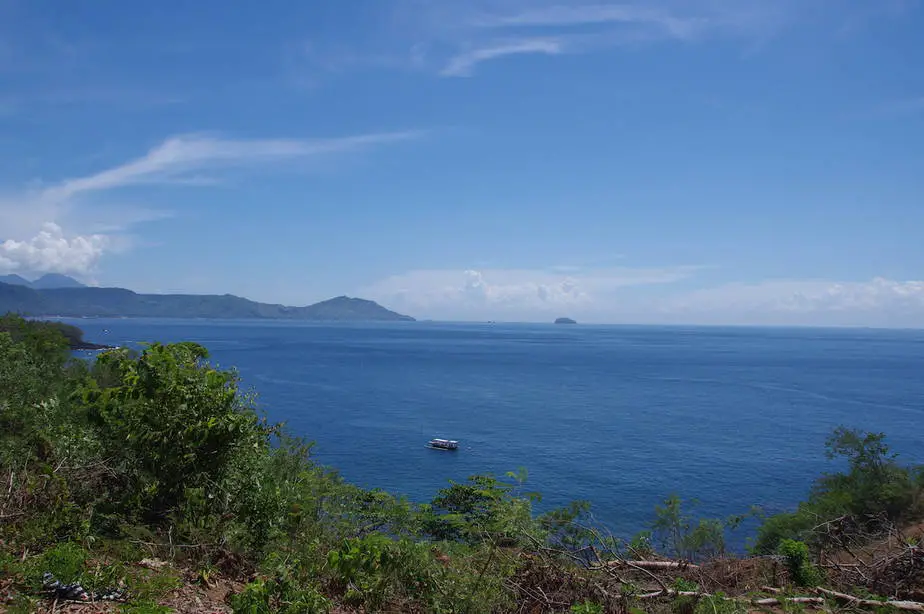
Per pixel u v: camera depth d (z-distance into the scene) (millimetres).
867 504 14531
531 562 7156
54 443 6879
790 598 7223
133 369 7160
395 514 9539
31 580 4723
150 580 5242
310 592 4918
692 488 30516
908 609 7074
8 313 18969
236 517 6582
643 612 6246
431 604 5742
